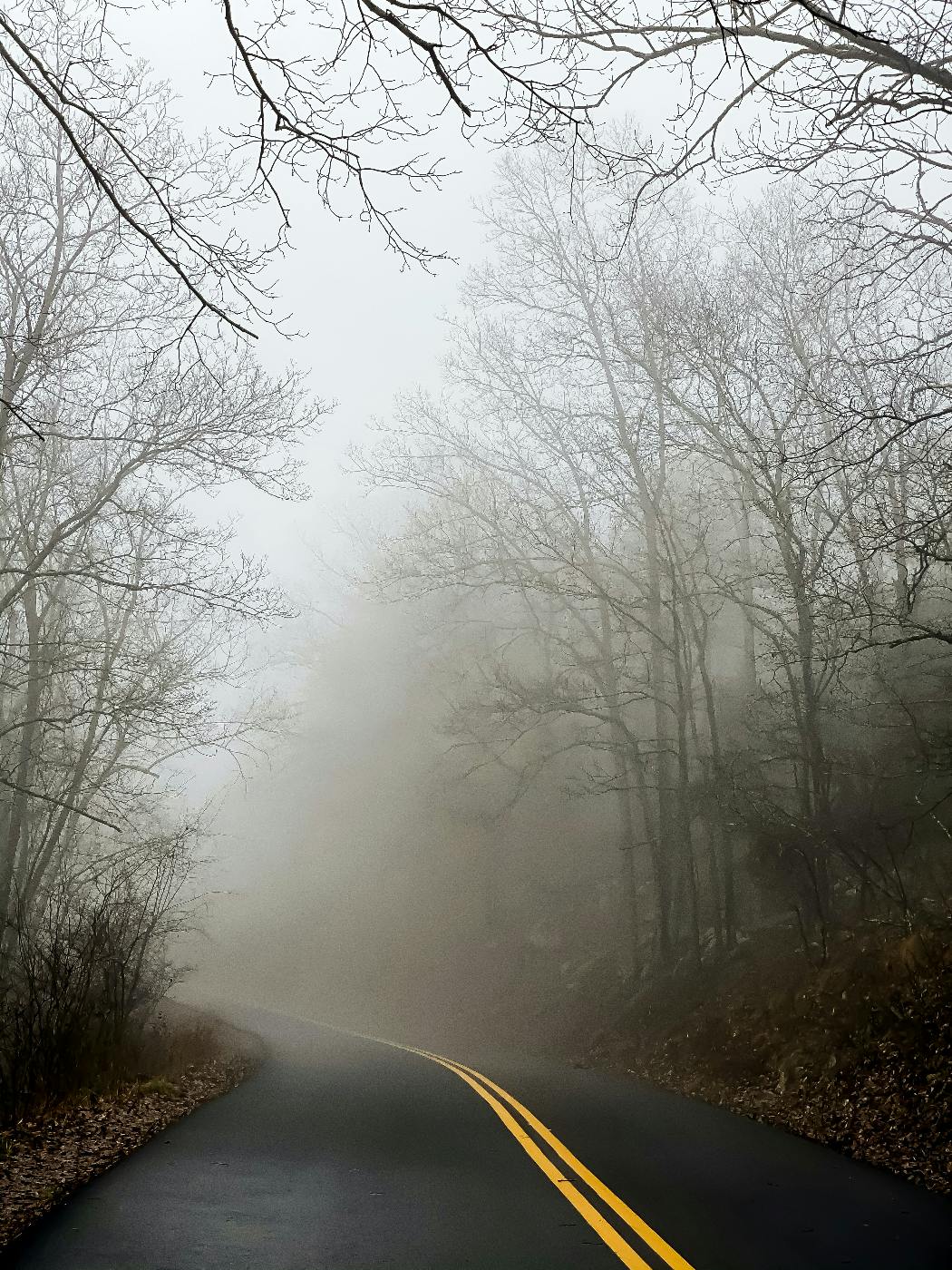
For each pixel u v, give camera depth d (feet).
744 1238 21.42
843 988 49.44
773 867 69.51
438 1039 99.09
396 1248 20.93
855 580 60.64
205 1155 30.78
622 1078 59.67
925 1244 20.89
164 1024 57.41
